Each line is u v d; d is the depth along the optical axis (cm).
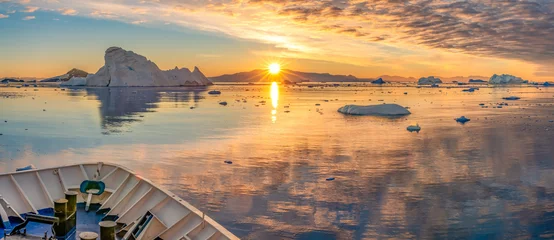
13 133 2842
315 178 1686
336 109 5238
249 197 1423
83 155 2133
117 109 4844
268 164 1928
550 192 1519
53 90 9544
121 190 764
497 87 16762
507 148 2436
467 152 2303
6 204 661
